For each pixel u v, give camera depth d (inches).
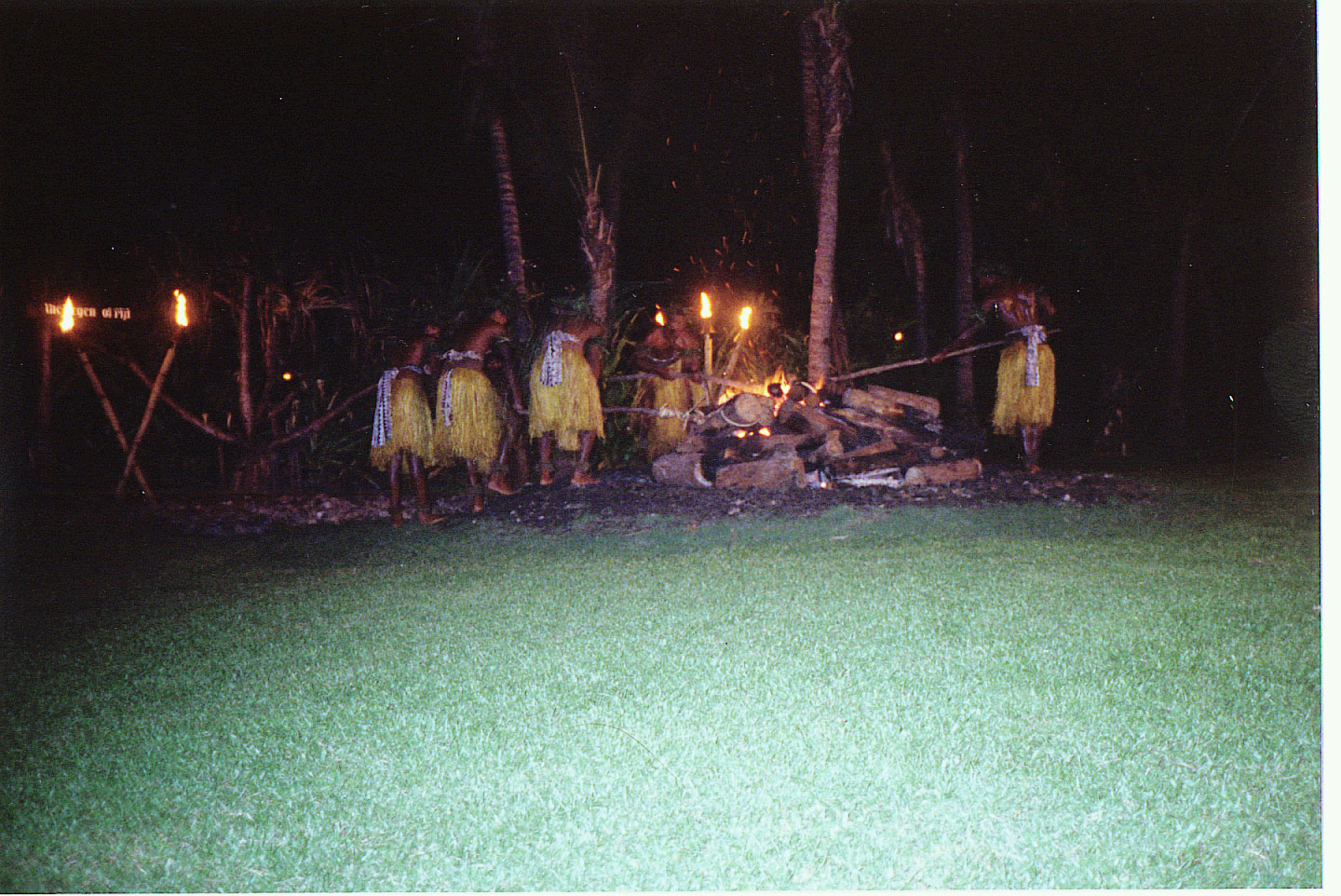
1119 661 141.6
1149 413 523.5
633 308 455.8
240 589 215.0
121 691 145.2
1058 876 90.3
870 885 89.7
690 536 251.6
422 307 374.0
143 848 99.5
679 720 124.7
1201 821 98.1
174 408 336.5
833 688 133.8
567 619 176.2
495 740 121.0
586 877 91.9
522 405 304.2
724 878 91.0
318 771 114.4
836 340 437.4
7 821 105.4
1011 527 247.4
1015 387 316.2
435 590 205.6
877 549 227.9
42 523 285.7
